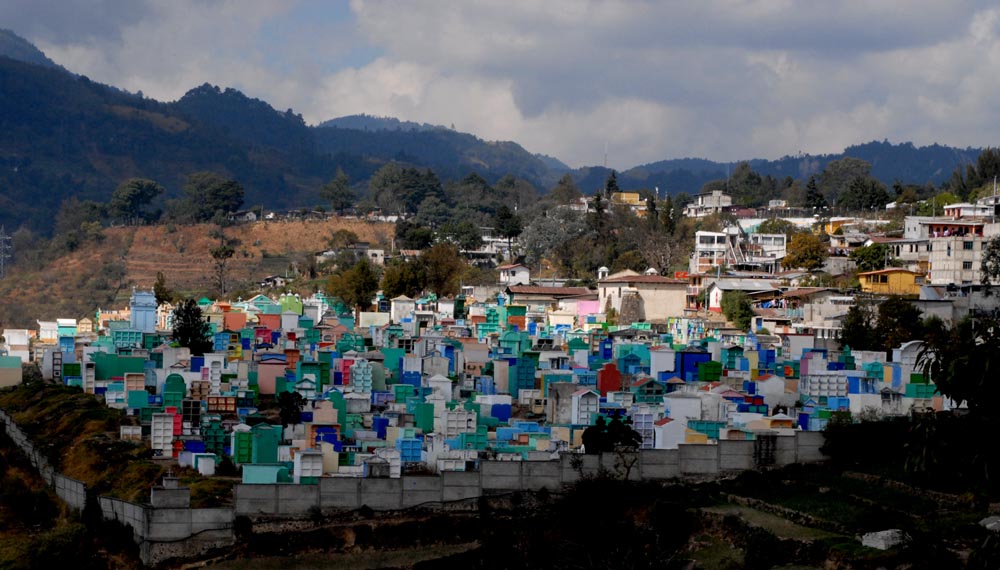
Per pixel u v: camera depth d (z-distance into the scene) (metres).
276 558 79.12
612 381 110.06
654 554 76.44
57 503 93.38
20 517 92.94
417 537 81.19
